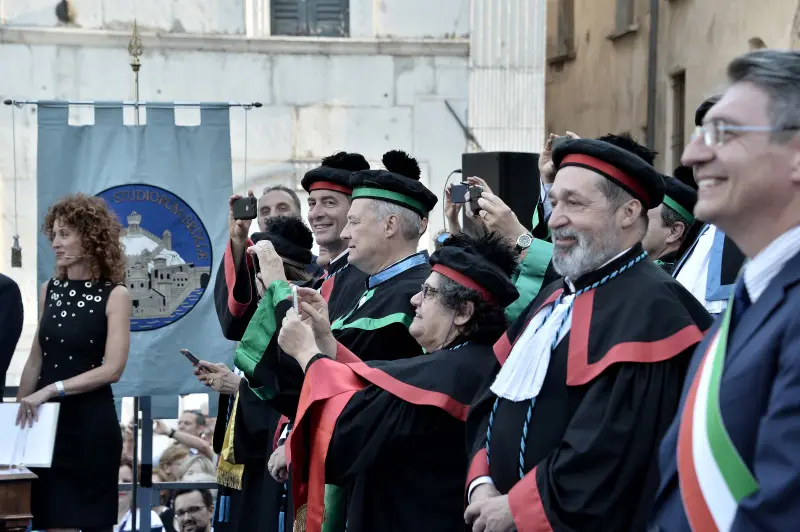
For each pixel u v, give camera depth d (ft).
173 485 23.25
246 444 18.06
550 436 10.87
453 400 12.63
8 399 24.06
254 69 36.50
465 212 16.30
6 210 35.24
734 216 7.87
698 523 7.66
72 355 19.65
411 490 13.01
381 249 15.29
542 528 10.25
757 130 7.68
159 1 36.06
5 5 35.40
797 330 7.33
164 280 23.61
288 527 16.61
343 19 37.19
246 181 36.63
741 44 43.45
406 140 37.01
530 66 37.06
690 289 13.65
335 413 12.99
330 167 17.62
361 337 14.83
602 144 11.16
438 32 36.99
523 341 11.41
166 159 23.93
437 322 13.14
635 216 11.12
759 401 7.52
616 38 58.03
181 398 26.86
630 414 10.26
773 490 7.08
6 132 35.40
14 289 20.03
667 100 51.93
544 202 16.81
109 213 20.31
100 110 23.99
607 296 10.92
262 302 14.66
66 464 19.31
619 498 10.14
